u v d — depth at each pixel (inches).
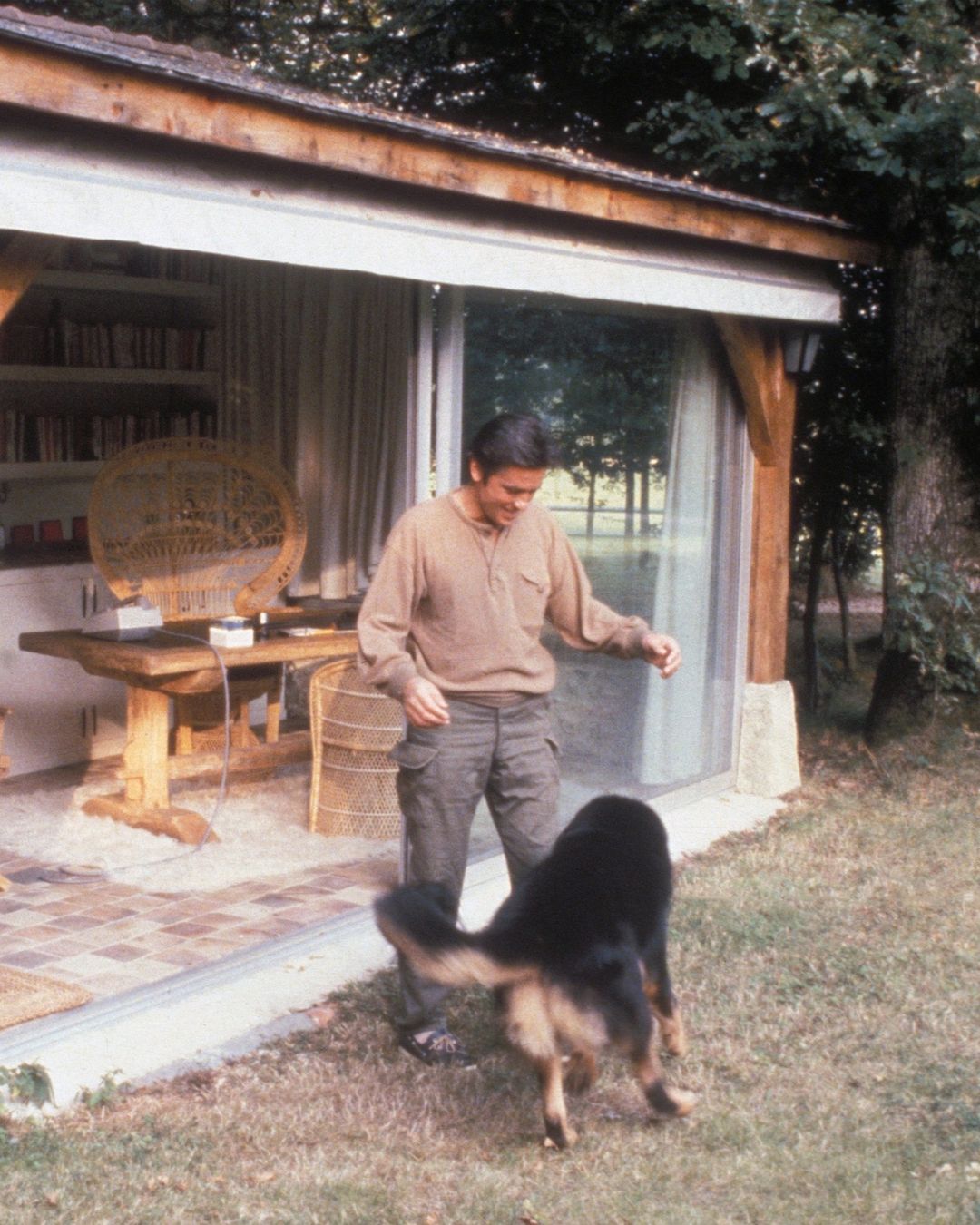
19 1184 129.7
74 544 306.3
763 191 342.0
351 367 316.8
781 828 272.2
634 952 136.5
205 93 149.6
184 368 325.7
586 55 360.5
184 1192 130.3
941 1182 137.3
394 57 404.8
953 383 320.8
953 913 221.6
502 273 199.8
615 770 267.9
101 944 195.8
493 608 154.8
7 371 289.1
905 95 304.8
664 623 279.1
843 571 403.2
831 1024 177.3
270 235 163.5
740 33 334.0
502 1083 158.1
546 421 240.7
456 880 161.0
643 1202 132.2
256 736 312.7
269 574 285.4
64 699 292.0
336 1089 154.9
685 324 279.6
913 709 329.1
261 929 203.6
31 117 138.8
